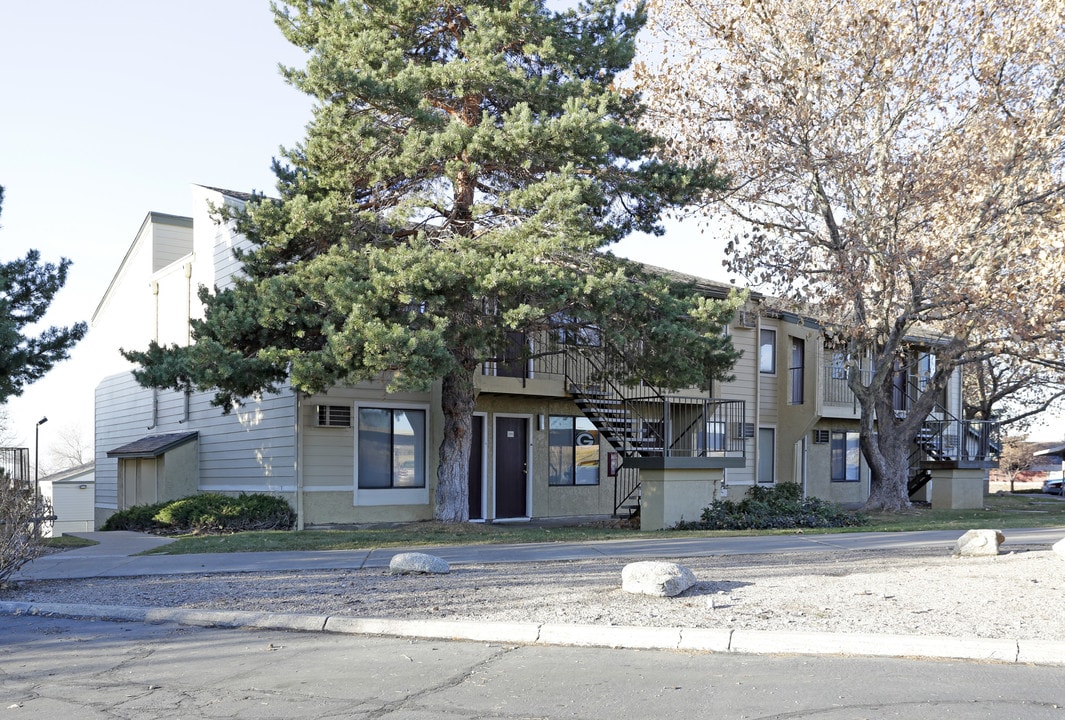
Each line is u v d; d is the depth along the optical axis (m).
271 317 14.93
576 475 23.27
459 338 15.29
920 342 28.50
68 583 11.47
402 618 8.43
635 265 16.86
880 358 23.53
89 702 6.11
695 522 18.72
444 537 15.80
